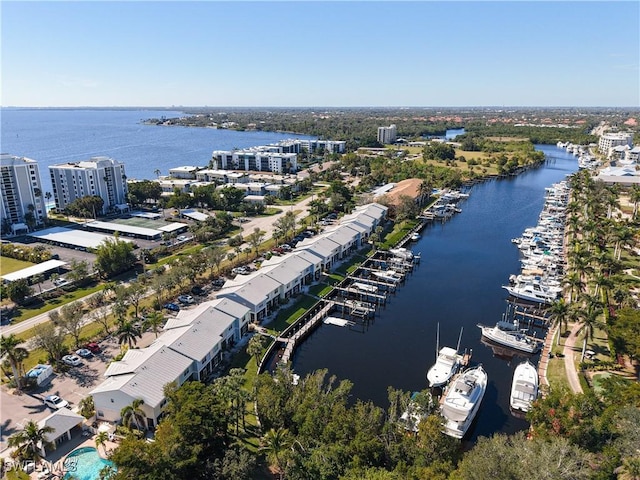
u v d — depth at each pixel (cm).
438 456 6462
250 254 16600
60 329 10138
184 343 9288
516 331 11481
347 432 6712
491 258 17562
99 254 14325
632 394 7250
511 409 8956
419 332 11969
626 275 14188
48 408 8262
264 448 7288
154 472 5681
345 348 11162
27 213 19312
